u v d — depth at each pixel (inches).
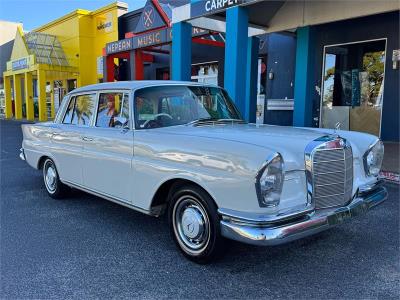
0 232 172.6
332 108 440.8
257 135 139.4
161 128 159.2
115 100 174.2
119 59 764.6
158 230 175.0
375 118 403.5
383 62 392.8
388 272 132.9
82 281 127.9
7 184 266.5
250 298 117.1
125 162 161.2
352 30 413.1
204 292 120.7
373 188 151.3
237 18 319.0
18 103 1007.6
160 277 130.3
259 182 115.2
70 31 887.1
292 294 119.0
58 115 218.5
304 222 119.3
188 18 368.2
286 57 493.0
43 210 205.8
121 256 146.9
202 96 181.0
